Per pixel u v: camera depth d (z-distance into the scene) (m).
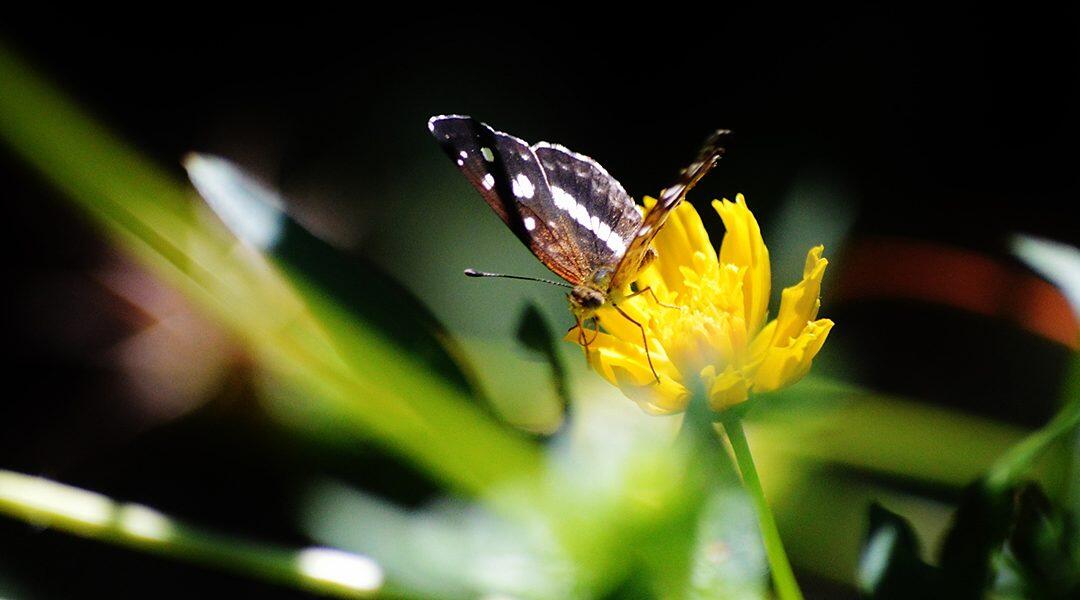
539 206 0.48
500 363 0.53
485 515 0.47
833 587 0.51
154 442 0.57
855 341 0.58
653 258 0.47
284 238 0.46
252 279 0.48
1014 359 0.57
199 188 0.46
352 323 0.46
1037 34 0.66
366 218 0.64
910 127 0.66
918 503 0.52
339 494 0.51
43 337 0.59
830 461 0.51
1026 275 0.57
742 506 0.45
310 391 0.52
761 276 0.45
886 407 0.52
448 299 0.58
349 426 0.52
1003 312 0.57
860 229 0.63
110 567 0.54
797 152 0.66
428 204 0.63
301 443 0.54
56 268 0.61
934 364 0.57
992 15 0.67
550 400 0.52
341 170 0.68
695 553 0.45
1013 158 0.65
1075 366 0.47
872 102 0.67
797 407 0.51
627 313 0.46
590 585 0.46
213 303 0.49
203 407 0.56
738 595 0.45
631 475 0.45
